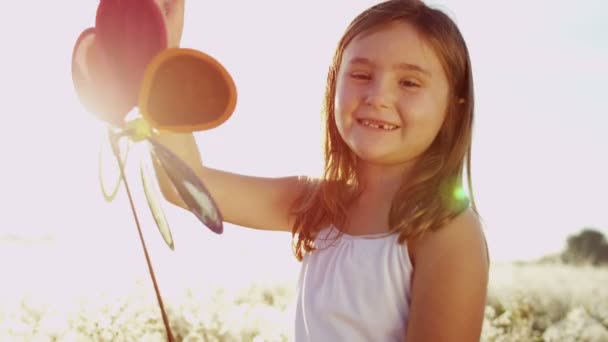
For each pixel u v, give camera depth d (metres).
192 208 1.38
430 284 1.93
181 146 2.15
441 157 2.03
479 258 1.94
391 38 1.95
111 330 4.33
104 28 1.39
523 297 7.69
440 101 1.98
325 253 2.15
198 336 4.41
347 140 2.01
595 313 7.41
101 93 1.41
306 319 2.12
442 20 1.99
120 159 1.35
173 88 1.35
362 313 2.02
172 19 1.73
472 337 1.93
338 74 2.06
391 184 2.08
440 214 1.94
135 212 1.33
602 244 31.56
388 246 2.01
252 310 5.40
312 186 2.32
